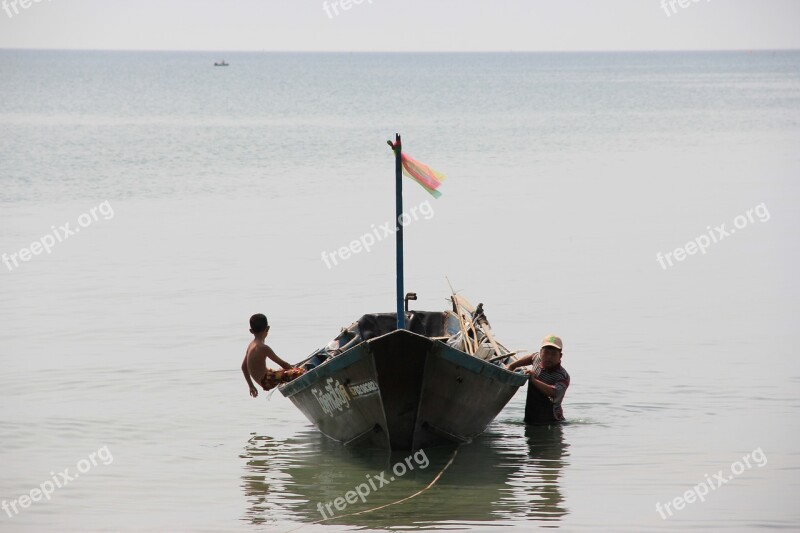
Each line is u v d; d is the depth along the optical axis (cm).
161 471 2216
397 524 1906
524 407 2719
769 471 2166
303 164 8725
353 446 2395
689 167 8519
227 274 4325
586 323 3522
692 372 2930
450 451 2348
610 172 8162
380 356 2206
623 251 4866
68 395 2753
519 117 15238
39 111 16312
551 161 9019
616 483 2116
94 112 16288
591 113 16200
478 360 2281
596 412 2605
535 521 1916
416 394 2252
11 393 2764
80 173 7969
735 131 12469
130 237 5184
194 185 7300
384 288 4056
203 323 3525
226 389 2831
